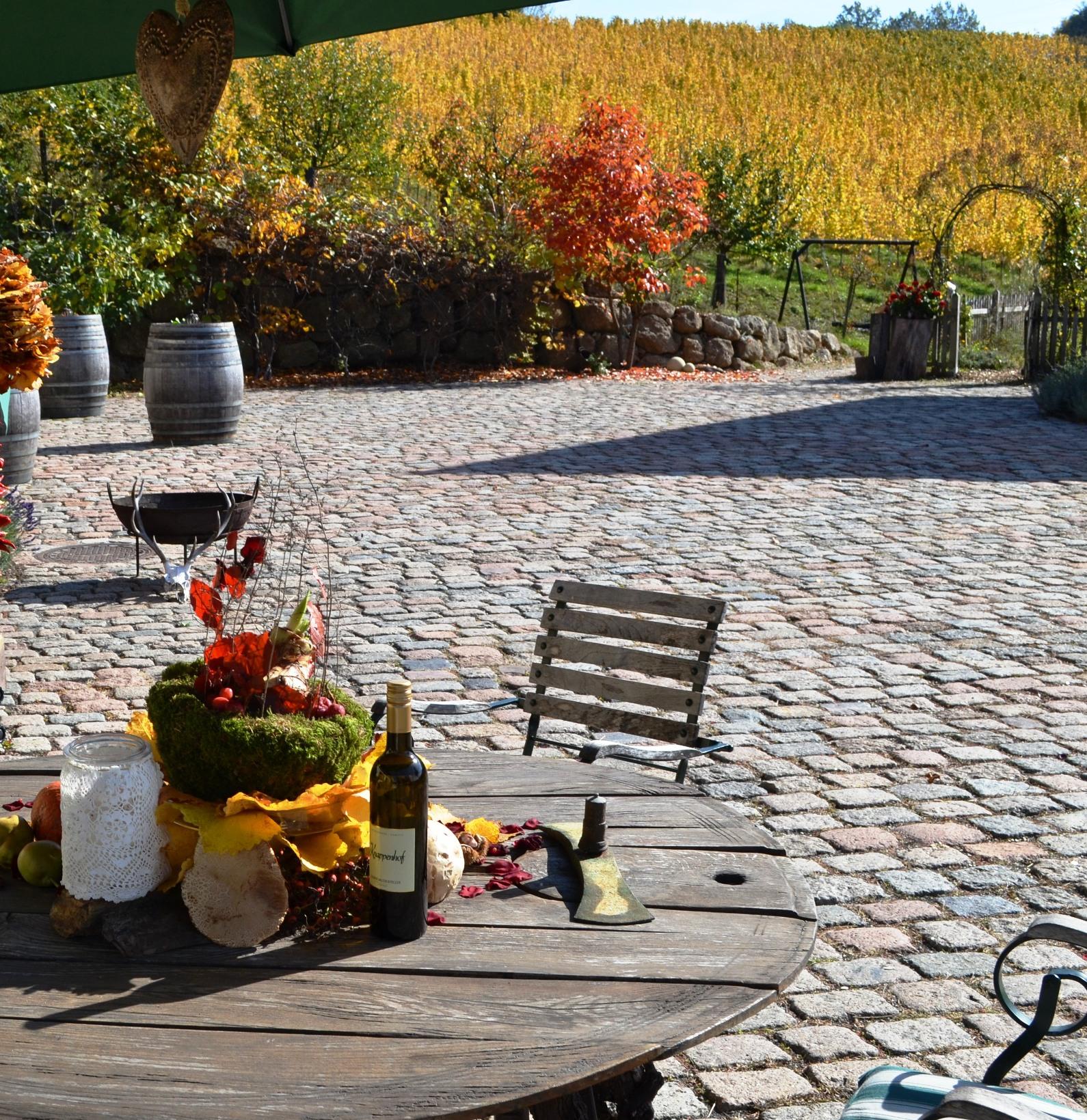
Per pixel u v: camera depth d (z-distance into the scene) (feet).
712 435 44.19
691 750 10.25
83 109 58.70
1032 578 25.34
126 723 17.07
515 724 17.22
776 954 6.46
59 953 6.40
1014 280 93.35
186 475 35.68
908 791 15.23
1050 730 17.25
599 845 7.59
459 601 23.13
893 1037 10.23
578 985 6.13
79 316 46.75
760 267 89.04
